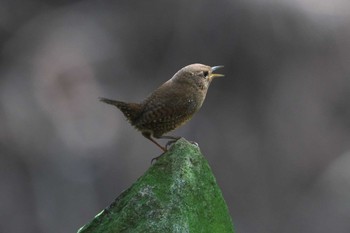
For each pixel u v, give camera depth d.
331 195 17.52
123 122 17.31
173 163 5.68
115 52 17.47
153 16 17.50
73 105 17.25
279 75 17.45
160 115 6.19
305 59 17.59
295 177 17.58
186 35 17.27
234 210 17.30
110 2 17.89
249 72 17.30
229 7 17.11
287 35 17.30
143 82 17.39
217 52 17.19
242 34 17.11
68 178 17.14
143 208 5.58
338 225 17.27
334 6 17.75
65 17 17.86
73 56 17.42
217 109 17.34
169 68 17.33
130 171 17.19
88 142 17.23
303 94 17.62
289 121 17.58
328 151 17.69
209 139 17.22
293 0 17.52
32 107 17.22
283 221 17.42
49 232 16.88
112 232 5.57
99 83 17.33
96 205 17.06
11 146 17.08
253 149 17.41
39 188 17.05
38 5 17.95
